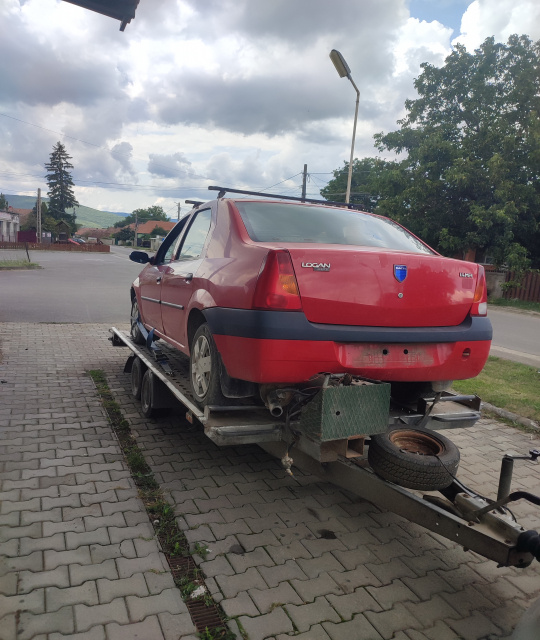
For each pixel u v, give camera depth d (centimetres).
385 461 286
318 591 272
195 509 349
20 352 798
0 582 262
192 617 248
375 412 285
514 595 281
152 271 570
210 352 353
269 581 278
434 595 276
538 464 463
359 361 307
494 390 691
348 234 382
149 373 514
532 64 2327
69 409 538
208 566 287
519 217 2270
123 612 247
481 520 247
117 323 1128
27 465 398
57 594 256
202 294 368
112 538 307
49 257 4253
